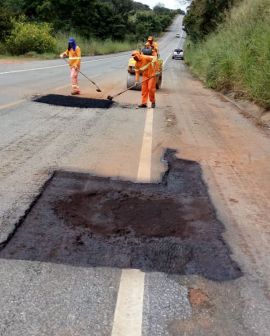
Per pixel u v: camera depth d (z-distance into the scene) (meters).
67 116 7.98
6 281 2.67
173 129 7.61
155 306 2.53
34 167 4.87
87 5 54.66
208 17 31.80
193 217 3.91
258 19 16.17
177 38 101.12
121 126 7.49
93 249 3.15
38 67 19.67
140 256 3.11
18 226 3.42
